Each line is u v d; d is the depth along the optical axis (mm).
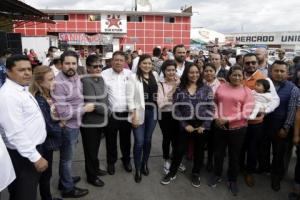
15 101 2365
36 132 2541
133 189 3879
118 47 36781
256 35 40656
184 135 3922
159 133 6402
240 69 3682
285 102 3789
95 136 3787
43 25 35250
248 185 4031
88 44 32031
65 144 3424
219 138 3889
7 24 13320
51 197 3332
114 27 36625
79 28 36219
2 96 2344
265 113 3801
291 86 3830
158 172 4402
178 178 4227
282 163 3904
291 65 6375
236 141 3736
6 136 2379
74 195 3621
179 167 4465
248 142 3967
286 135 3775
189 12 38625
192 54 7855
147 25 37719
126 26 37094
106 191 3807
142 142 4039
